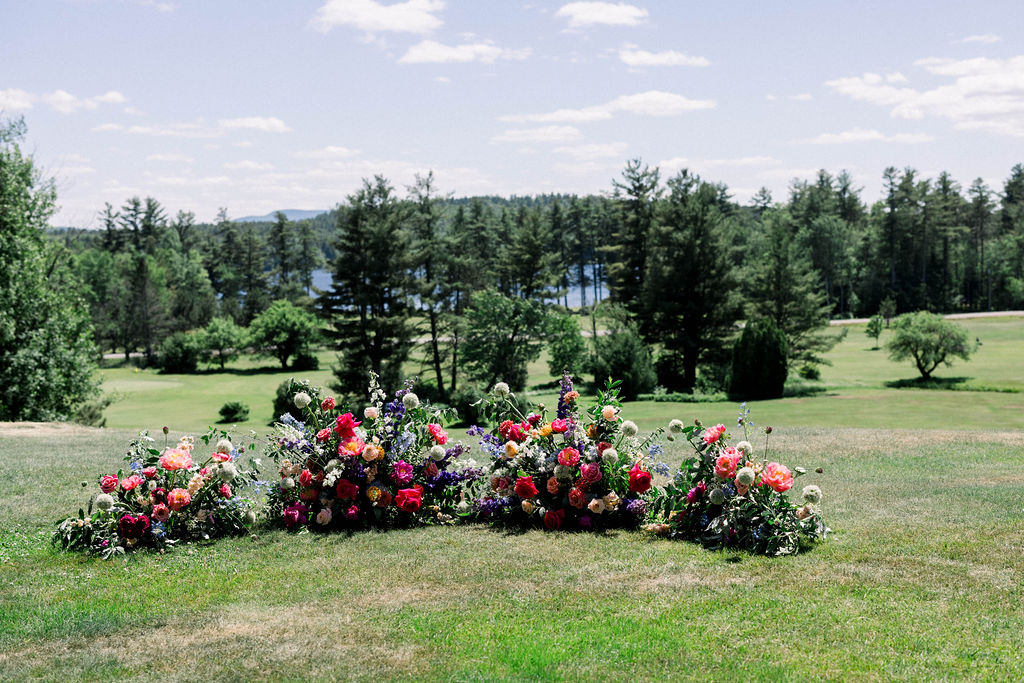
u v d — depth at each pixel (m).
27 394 25.14
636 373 46.88
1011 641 5.02
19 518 8.69
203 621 5.74
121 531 7.65
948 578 6.20
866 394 41.84
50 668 4.94
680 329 56.88
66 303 27.44
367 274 55.56
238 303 117.31
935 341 49.50
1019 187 146.12
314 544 7.79
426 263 62.56
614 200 75.69
